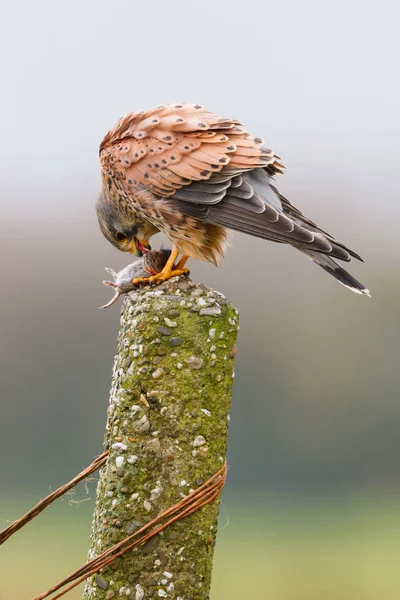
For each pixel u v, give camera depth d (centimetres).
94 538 780
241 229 961
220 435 774
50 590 745
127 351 780
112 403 792
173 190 993
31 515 792
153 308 773
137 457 761
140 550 754
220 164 969
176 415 763
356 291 927
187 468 760
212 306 777
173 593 752
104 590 757
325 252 936
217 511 778
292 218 1005
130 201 1040
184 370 768
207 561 768
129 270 952
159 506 757
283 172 1008
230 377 784
